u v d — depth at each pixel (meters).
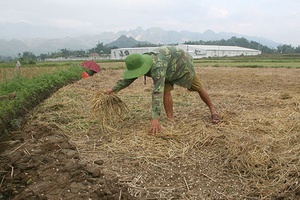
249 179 3.89
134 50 74.56
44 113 7.04
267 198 3.49
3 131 5.95
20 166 4.11
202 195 3.57
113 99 5.72
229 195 3.57
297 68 22.62
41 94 9.24
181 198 3.51
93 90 10.70
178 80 5.85
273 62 33.72
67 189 3.51
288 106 7.59
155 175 4.01
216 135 5.14
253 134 5.36
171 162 4.36
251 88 11.63
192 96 9.02
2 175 4.02
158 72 5.26
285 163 4.16
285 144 4.88
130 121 6.29
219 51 73.69
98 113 5.77
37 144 4.89
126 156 4.55
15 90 8.62
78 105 7.79
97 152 4.76
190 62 5.84
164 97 6.02
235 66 26.02
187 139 5.13
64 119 6.54
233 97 9.06
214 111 6.34
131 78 5.30
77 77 15.52
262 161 4.19
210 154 4.61
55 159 4.32
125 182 3.81
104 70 22.47
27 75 13.73
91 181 3.67
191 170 4.16
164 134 5.23
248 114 6.77
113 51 77.44
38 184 3.64
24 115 7.22
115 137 5.37
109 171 4.06
